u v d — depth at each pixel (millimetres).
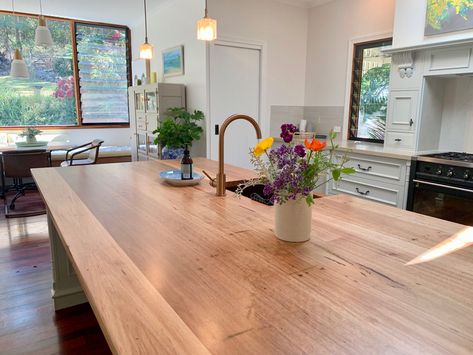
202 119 4180
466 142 3199
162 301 820
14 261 2977
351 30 4109
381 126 3959
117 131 6535
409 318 762
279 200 1165
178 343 673
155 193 1834
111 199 1708
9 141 5426
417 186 2881
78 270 978
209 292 864
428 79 3117
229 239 1215
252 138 4523
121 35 6363
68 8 5195
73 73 6039
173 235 1246
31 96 5754
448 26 2832
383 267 1010
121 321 740
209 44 3992
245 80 4324
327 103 4508
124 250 1111
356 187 3410
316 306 808
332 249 1138
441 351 659
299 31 4613
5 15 5402
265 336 699
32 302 2381
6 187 5312
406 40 3137
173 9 4676
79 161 5148
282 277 945
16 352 1911
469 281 932
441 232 1306
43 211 4344
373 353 653
